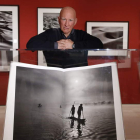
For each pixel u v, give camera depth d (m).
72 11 1.55
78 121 0.47
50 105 0.47
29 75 0.48
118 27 2.76
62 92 0.48
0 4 2.65
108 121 0.47
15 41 2.69
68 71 0.50
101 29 2.75
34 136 0.46
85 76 0.50
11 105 0.46
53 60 0.50
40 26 2.67
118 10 2.77
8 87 0.47
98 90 0.49
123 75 0.50
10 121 0.46
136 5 2.78
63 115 0.47
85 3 2.74
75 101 0.48
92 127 0.47
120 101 0.49
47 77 0.49
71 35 1.61
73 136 0.46
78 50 0.50
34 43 1.43
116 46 2.78
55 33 1.60
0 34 2.66
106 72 0.50
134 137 0.46
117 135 0.46
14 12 2.65
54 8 2.67
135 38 2.81
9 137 0.45
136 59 0.51
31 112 0.47
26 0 2.67
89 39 1.53
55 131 0.46
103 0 2.75
